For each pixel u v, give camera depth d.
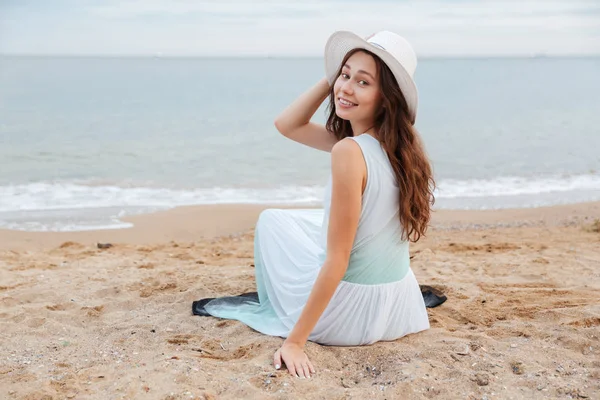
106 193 11.47
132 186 12.22
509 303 4.39
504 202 11.27
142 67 95.56
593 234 8.16
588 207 10.73
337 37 3.19
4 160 14.55
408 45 3.11
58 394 2.84
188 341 3.61
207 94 37.78
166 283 4.90
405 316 3.54
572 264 5.76
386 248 3.31
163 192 11.76
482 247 7.03
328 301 3.14
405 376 3.00
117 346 3.54
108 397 2.78
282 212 3.84
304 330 3.17
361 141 3.12
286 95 37.44
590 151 17.42
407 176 3.17
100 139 18.66
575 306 4.27
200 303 4.23
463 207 10.79
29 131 19.67
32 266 5.81
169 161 15.27
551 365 3.20
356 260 3.30
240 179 13.31
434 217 9.90
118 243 8.07
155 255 6.72
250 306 4.10
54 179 12.59
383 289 3.38
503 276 5.34
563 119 25.50
